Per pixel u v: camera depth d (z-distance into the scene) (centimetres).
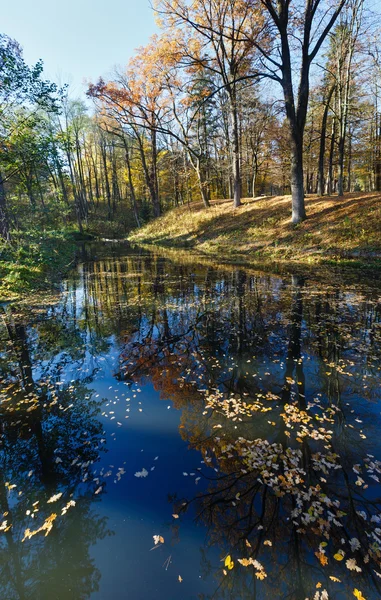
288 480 258
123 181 4562
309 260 1270
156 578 192
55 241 1512
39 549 214
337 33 1549
